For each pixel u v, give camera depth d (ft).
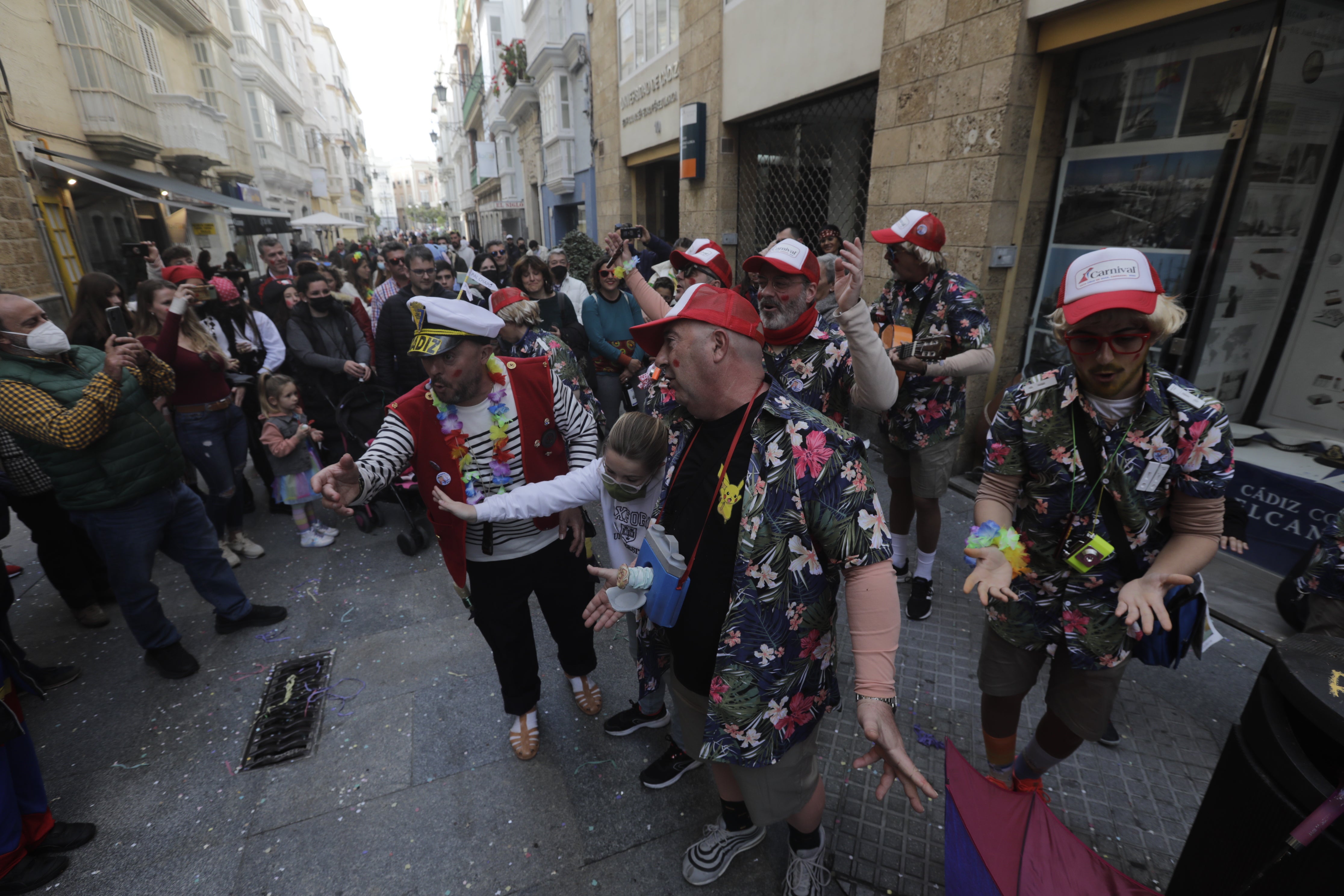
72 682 9.53
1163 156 11.19
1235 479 10.92
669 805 7.12
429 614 11.02
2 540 14.30
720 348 4.35
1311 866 2.91
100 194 39.01
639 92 32.37
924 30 13.93
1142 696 8.21
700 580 4.76
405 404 6.40
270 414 12.34
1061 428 5.06
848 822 6.66
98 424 7.82
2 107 29.91
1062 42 11.68
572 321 16.11
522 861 6.52
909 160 14.88
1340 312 10.59
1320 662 3.22
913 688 8.55
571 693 8.92
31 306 7.72
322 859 6.63
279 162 98.73
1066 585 5.35
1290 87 9.80
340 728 8.41
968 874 4.69
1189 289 11.01
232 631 10.58
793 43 19.03
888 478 10.50
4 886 6.34
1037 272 13.96
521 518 6.40
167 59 58.65
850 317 6.35
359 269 28.45
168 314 10.04
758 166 24.18
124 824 7.11
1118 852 6.24
